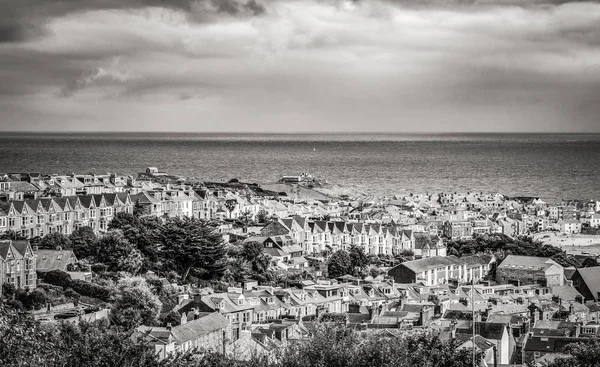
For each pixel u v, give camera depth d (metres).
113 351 159.88
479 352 181.88
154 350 177.62
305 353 172.25
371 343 173.12
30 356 129.00
